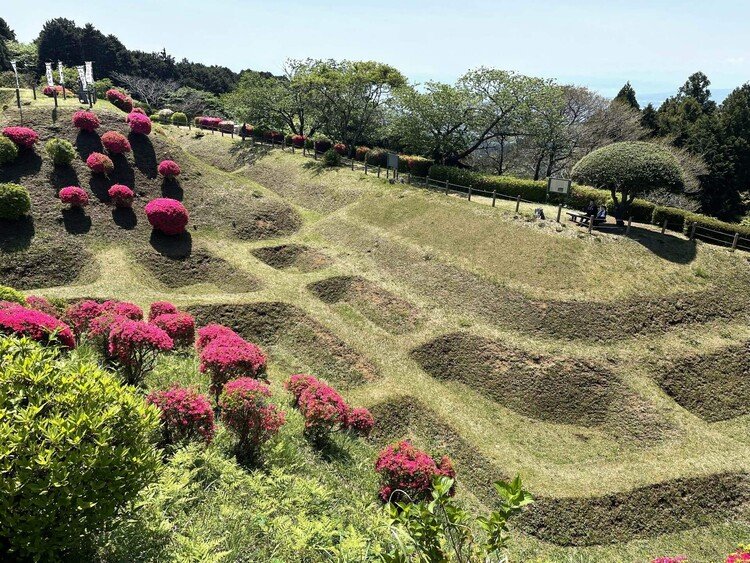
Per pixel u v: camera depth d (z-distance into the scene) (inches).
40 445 209.0
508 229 1078.4
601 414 717.3
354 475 495.5
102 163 1183.6
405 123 1598.2
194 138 2080.5
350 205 1386.6
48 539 207.8
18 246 950.4
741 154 1990.7
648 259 951.6
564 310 856.9
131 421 248.8
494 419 717.3
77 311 616.1
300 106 1866.4
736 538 556.1
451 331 861.2
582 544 536.7
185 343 667.4
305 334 866.8
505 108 1475.1
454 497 571.5
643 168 949.2
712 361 791.1
